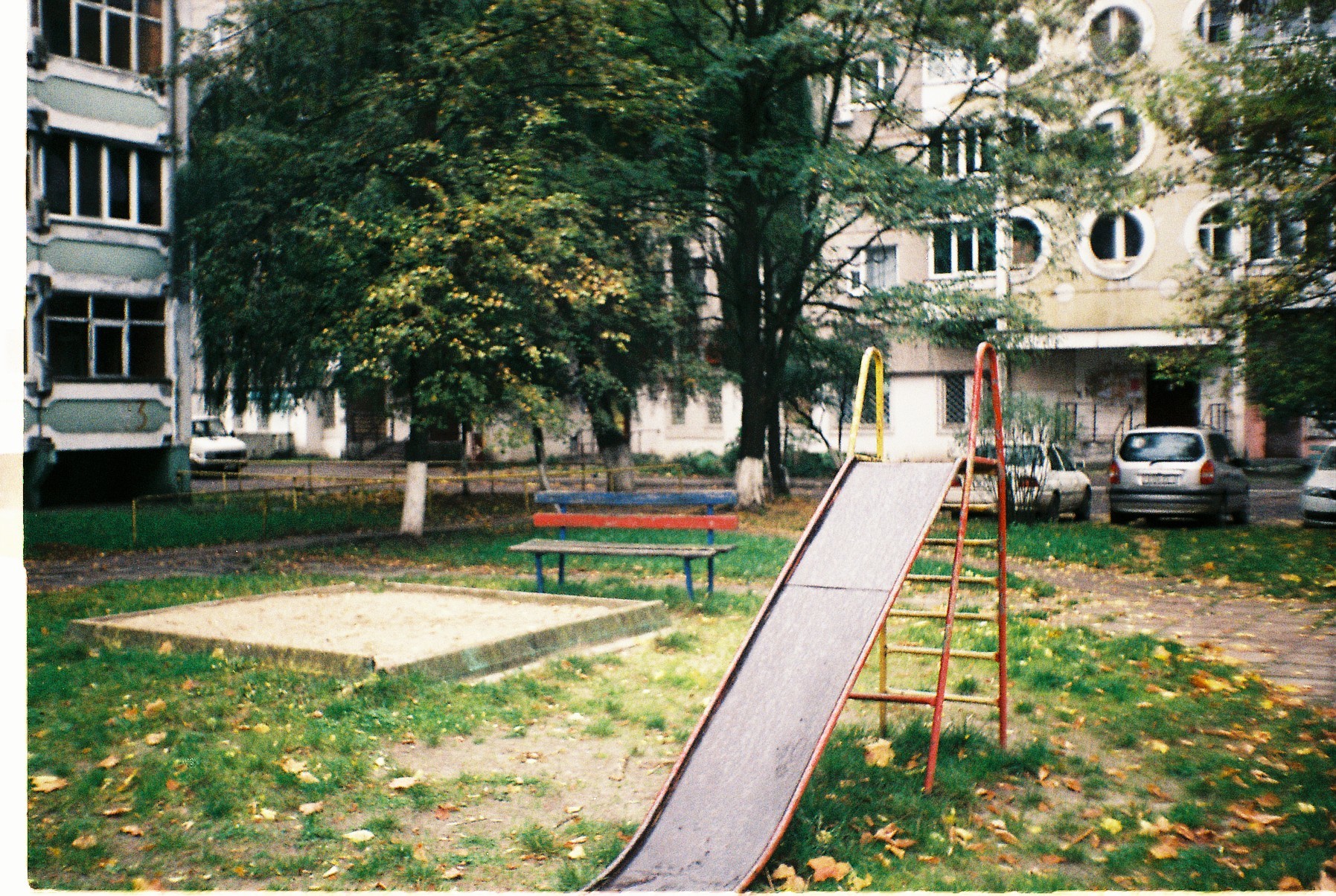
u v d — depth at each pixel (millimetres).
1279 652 8617
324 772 5414
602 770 5559
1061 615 10375
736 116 20906
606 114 18875
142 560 15344
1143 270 30906
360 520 20984
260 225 17016
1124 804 5129
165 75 18422
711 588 10672
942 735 5926
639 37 18766
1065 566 13969
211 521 20766
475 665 7449
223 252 17156
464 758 5738
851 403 26391
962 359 33969
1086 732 6246
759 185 19828
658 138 19469
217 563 14906
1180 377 19062
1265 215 16641
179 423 26422
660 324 20172
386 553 15625
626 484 26328
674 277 22172
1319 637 9250
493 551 15391
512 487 30656
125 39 25062
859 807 4922
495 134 17141
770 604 5336
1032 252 31828
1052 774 5527
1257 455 32188
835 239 33594
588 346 18781
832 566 5469
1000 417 6066
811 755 4445
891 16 19078
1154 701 6875
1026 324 20000
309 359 17984
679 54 20156
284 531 19094
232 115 18250
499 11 16516
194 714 6320
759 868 4059
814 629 5113
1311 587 11984
